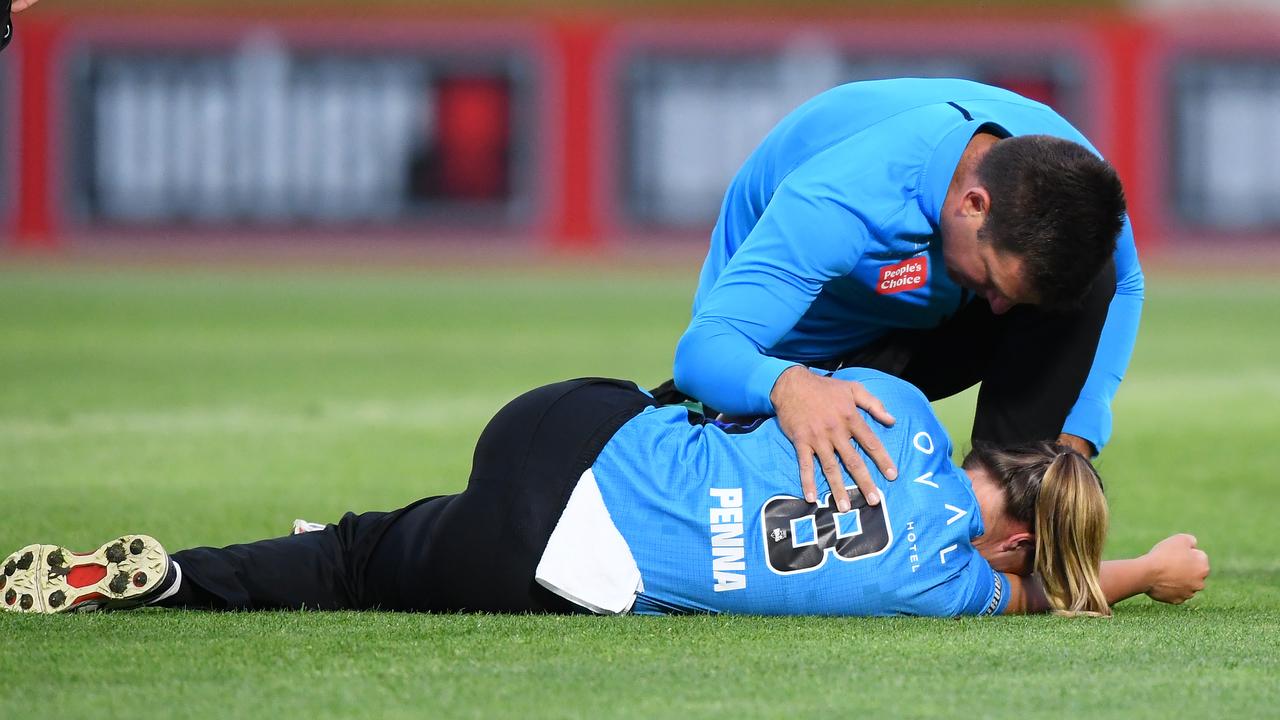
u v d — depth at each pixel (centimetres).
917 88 1329
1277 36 7288
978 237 1200
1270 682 1021
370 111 7438
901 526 1193
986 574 1243
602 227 7588
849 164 1259
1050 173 1159
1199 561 1344
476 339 4556
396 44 7419
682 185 7562
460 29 7450
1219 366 3991
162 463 2314
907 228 1252
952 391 1537
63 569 1206
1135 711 948
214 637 1130
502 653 1086
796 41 7419
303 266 7175
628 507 1212
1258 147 7338
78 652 1079
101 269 6850
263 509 1938
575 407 1250
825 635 1142
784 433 1211
